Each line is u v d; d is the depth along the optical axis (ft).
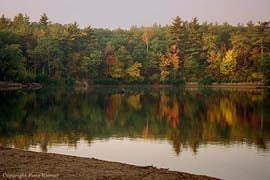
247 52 360.69
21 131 103.30
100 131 105.29
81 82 371.76
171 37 398.62
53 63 354.95
